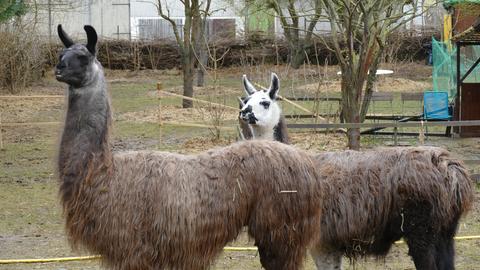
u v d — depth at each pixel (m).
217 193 5.29
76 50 5.17
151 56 37.75
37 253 8.32
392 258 8.01
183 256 5.22
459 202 6.02
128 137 17.20
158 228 5.14
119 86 30.95
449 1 16.05
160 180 5.21
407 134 16.92
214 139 16.25
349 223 6.12
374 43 12.80
